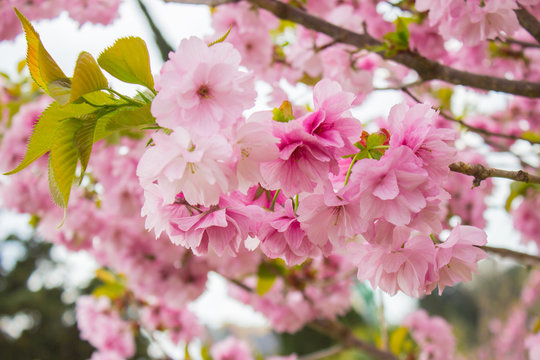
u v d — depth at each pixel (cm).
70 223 108
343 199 36
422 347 128
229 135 34
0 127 111
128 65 37
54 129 37
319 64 76
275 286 126
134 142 97
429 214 37
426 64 59
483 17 51
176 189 35
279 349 415
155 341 122
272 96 66
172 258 110
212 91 34
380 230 37
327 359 340
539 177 41
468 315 589
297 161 36
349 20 79
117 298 133
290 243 38
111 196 98
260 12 81
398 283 39
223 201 38
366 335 273
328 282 117
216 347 129
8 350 512
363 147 38
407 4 77
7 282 560
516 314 215
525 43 76
